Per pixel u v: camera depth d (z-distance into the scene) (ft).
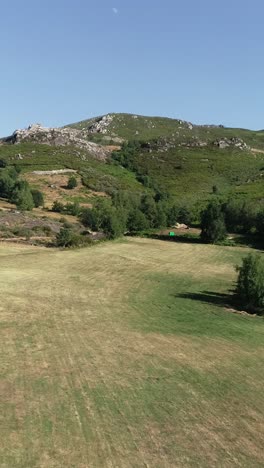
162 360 63.93
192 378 57.77
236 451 40.96
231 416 47.80
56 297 100.48
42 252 167.53
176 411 48.06
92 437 41.65
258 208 238.27
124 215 231.09
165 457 39.27
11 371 55.98
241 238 224.33
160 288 120.98
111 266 148.15
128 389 52.80
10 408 46.24
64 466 37.06
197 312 97.09
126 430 43.34
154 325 83.30
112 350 66.69
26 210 253.85
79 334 73.67
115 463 37.93
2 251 163.02
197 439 42.65
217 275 145.69
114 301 101.81
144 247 193.77
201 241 220.23
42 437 41.09
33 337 70.23
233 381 57.67
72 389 51.75
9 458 37.60
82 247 184.14
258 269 104.63
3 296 96.12
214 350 70.49
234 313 98.94
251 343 75.97
